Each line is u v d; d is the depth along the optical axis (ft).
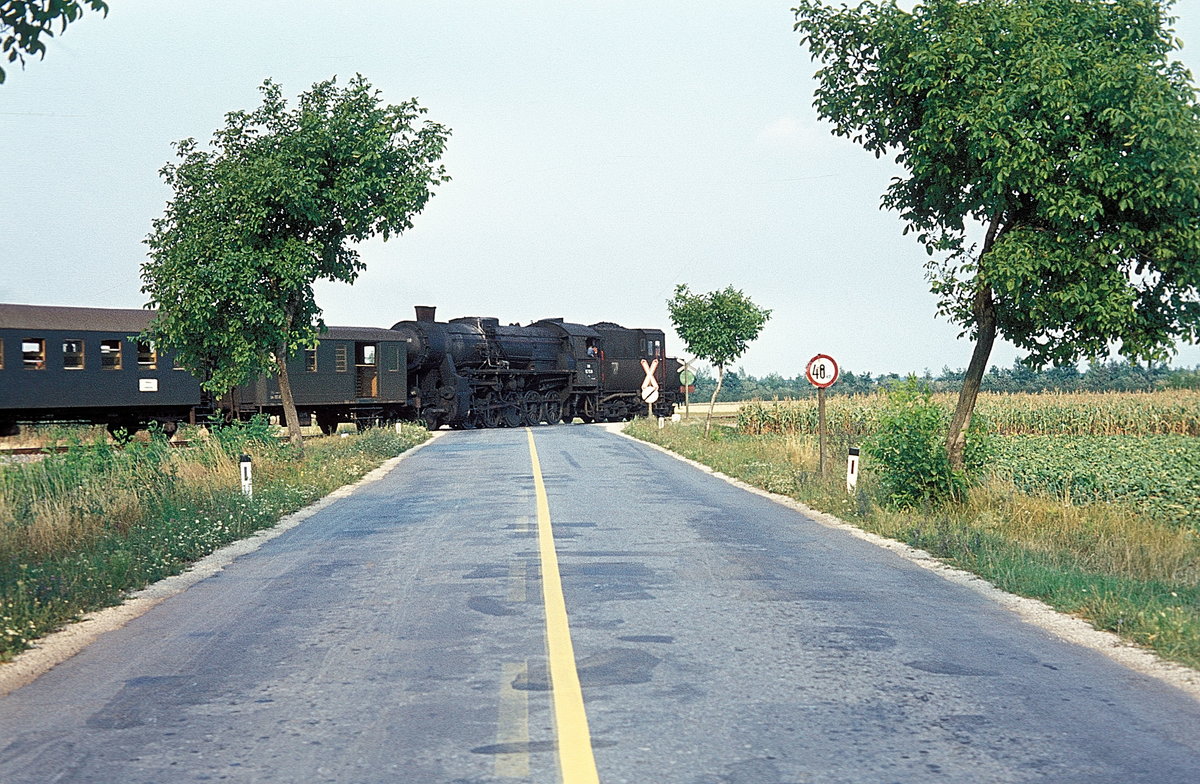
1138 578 33.42
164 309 72.49
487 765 14.99
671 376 192.95
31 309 94.43
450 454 93.61
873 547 38.73
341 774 14.71
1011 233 47.16
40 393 93.56
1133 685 19.51
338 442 100.83
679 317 167.12
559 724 16.90
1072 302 46.26
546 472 73.05
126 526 41.86
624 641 22.94
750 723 16.96
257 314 71.10
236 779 14.57
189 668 21.07
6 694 19.42
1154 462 75.51
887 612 26.37
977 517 46.01
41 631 24.71
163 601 28.84
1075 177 45.85
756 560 34.96
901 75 49.14
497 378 157.58
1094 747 15.79
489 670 20.47
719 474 74.33
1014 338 50.75
